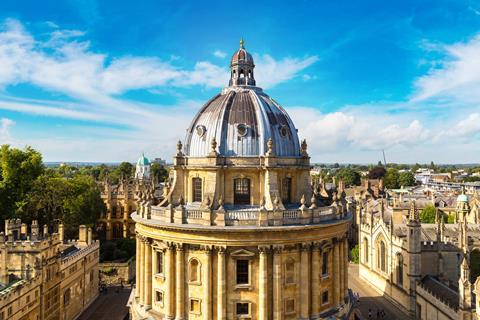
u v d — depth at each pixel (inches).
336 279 2583.7
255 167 2463.1
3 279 2672.2
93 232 5354.3
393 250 3705.7
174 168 2635.3
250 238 2298.2
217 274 2316.7
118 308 3651.6
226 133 2564.0
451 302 2832.2
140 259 2677.2
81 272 3555.6
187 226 2293.3
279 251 2316.7
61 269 3149.6
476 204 5610.2
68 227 4554.6
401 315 3430.1
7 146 4261.8
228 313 2317.9
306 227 2325.3
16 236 3159.5
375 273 4092.0
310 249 2425.0
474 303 2726.4
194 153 2623.0
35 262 2797.7
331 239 2551.7
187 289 2378.2
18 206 4126.5
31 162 4335.6
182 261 2373.3
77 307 3454.7
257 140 2544.3
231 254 2304.4
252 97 2726.4
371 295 3939.5
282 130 2645.2
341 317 2541.8
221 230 2260.1
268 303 2321.6
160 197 2962.6
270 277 2332.7
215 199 2452.0
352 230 6038.4
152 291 2559.1
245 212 2352.4
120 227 6107.3
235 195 2503.7
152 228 2488.9
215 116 2625.5
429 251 3454.7
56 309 3078.2
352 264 5022.1
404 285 3499.0
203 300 2331.4
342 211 2652.6
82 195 4724.4
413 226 3395.7
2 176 4239.7
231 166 2466.8
